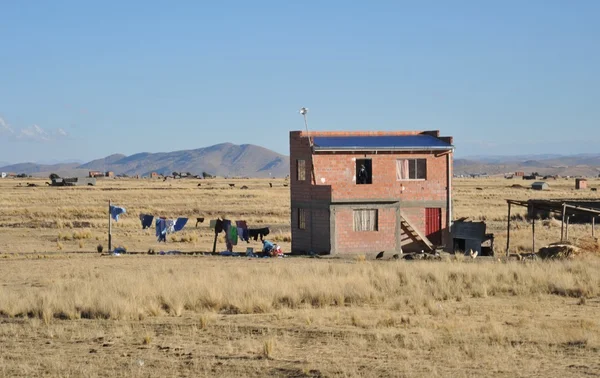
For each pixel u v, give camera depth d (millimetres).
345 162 58094
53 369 21594
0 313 31219
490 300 33188
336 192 55906
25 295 33844
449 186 59312
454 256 53438
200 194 148500
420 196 58688
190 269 44531
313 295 33312
